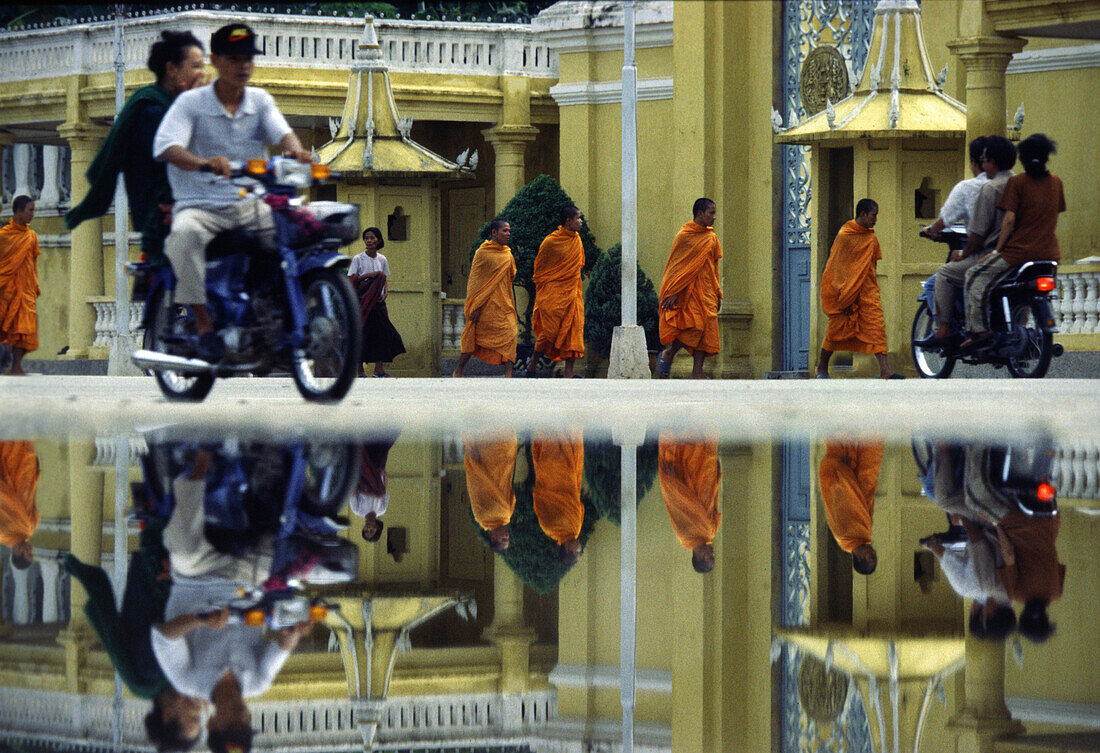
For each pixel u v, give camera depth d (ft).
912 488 52.01
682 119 241.96
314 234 87.97
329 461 59.06
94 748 18.48
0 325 198.39
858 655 26.30
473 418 86.43
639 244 253.03
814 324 212.23
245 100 88.58
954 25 212.23
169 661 23.43
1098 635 27.53
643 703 23.73
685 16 240.73
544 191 253.65
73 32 289.33
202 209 87.51
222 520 41.88
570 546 39.70
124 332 246.68
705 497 49.88
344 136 248.32
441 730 21.57
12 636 25.20
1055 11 173.47
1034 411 94.12
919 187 201.46
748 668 25.76
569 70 259.39
